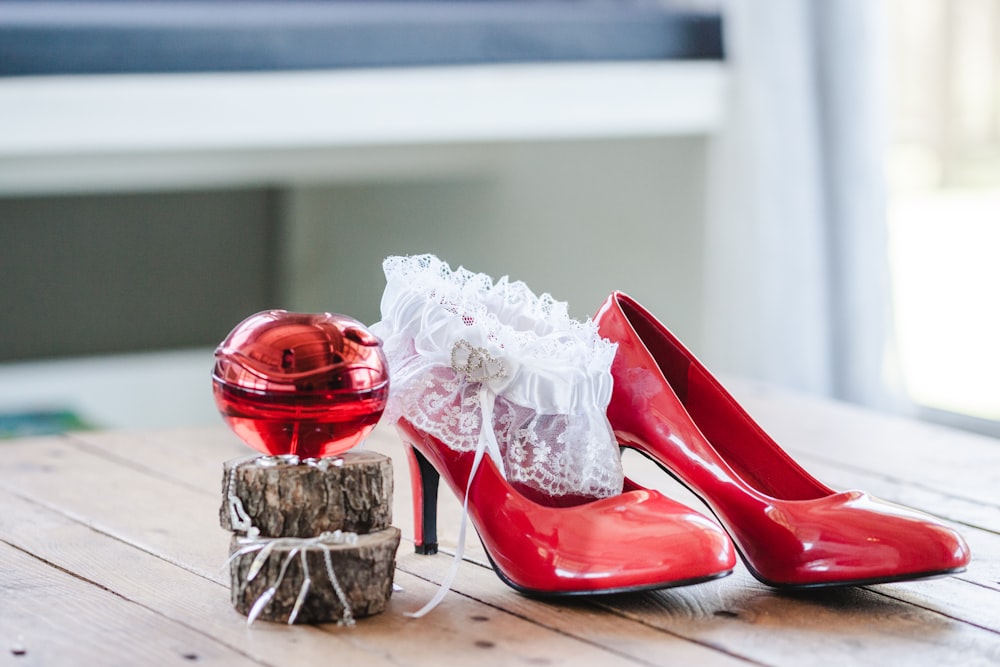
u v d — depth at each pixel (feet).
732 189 9.09
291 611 3.60
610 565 3.62
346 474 3.63
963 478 4.64
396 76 7.98
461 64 8.25
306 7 8.43
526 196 10.75
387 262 3.97
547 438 3.87
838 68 8.33
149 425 11.03
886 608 3.71
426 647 3.52
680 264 9.59
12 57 6.91
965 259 8.24
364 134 7.99
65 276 10.97
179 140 7.44
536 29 8.46
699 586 3.81
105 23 7.16
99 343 11.25
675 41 8.95
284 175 9.22
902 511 3.74
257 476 3.60
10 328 10.78
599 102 8.71
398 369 3.87
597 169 10.18
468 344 3.78
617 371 3.96
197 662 3.46
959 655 3.51
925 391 8.68
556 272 10.61
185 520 4.24
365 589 3.62
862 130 8.25
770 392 5.91
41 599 3.74
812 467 4.72
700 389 4.09
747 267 8.97
